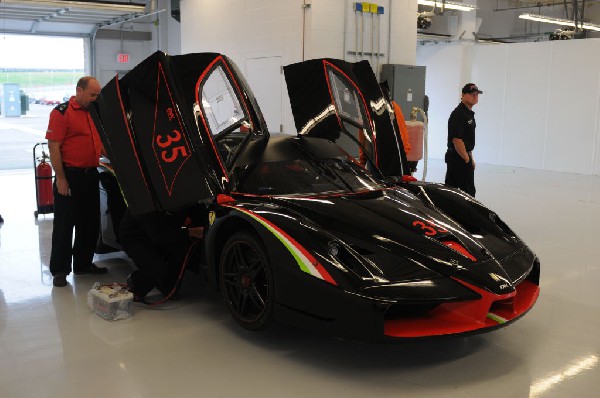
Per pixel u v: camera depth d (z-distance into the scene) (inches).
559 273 179.8
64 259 166.1
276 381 107.1
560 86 463.2
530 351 121.6
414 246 113.9
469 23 522.0
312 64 168.9
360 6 286.4
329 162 150.8
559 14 698.8
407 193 145.9
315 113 171.6
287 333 130.0
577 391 104.3
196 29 357.7
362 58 293.3
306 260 109.1
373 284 103.4
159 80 132.1
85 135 161.9
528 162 489.4
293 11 279.3
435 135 545.3
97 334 129.8
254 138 149.2
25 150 532.7
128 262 191.2
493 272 112.7
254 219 119.6
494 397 101.8
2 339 126.9
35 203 298.7
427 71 545.0
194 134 132.2
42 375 109.5
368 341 103.0
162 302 148.3
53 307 147.8
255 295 123.5
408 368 113.0
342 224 119.4
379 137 163.5
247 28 310.3
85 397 101.1
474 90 221.5
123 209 175.3
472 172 230.5
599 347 124.2
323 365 113.9
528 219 267.6
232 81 142.5
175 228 139.3
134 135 133.0
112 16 441.7
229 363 114.7
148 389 104.0
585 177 430.3
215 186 132.7
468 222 136.2
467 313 110.2
